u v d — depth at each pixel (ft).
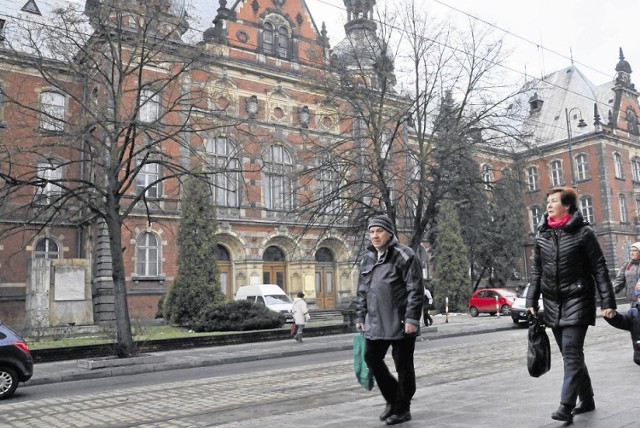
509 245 147.23
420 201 74.13
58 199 55.01
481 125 77.30
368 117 78.18
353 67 90.99
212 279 90.89
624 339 50.96
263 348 63.77
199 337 67.26
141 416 26.91
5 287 102.94
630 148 187.52
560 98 194.08
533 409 19.84
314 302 125.49
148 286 106.32
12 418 28.35
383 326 18.54
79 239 111.75
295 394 30.68
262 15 127.65
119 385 40.40
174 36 77.97
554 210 18.65
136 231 106.73
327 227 81.30
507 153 79.82
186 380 40.14
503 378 28.58
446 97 76.79
